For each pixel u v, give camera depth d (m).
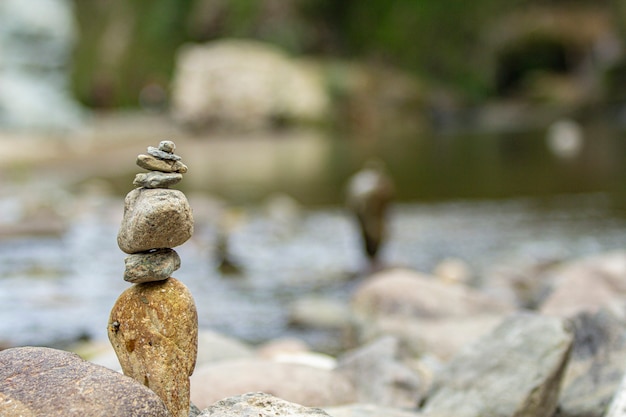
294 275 9.80
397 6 42.47
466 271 9.59
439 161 21.89
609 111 36.31
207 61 32.75
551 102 39.47
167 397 3.03
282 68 33.81
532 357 4.21
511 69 43.50
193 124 31.75
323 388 4.38
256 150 25.95
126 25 45.03
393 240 11.96
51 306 8.12
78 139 27.11
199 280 9.55
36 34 28.14
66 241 11.41
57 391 2.75
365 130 32.53
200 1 43.66
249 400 3.13
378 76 37.84
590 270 7.11
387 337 5.22
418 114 36.22
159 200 2.98
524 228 12.69
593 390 4.25
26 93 28.02
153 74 43.22
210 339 5.27
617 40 40.16
